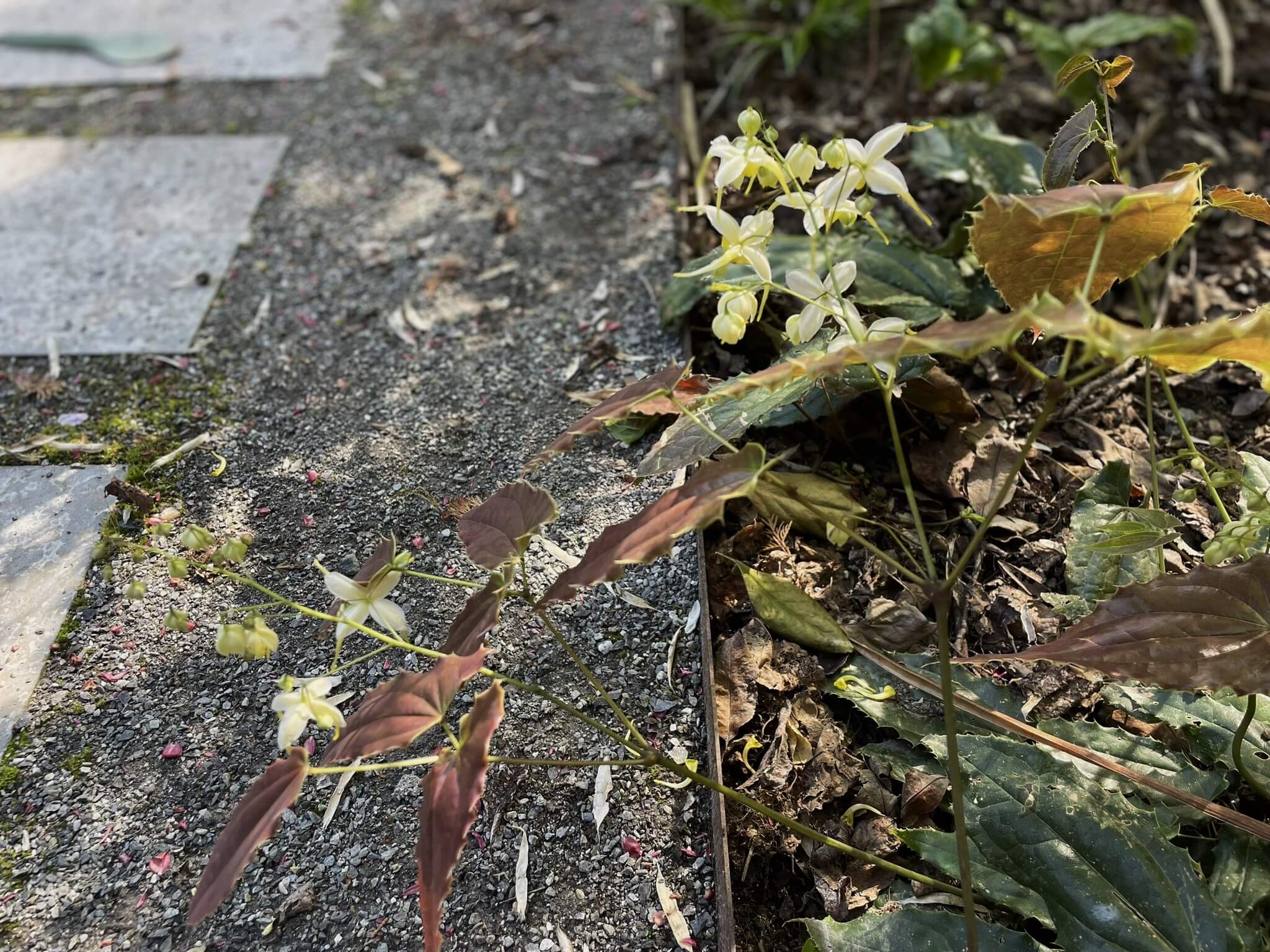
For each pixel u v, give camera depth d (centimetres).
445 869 41
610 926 52
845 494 62
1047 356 75
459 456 74
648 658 62
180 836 55
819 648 60
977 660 49
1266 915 49
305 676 62
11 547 68
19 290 86
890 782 56
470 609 50
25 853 55
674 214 92
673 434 58
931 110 103
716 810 54
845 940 48
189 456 74
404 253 90
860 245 77
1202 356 45
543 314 84
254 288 87
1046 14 115
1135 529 55
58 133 106
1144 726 57
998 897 48
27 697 61
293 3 128
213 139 104
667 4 123
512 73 113
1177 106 103
